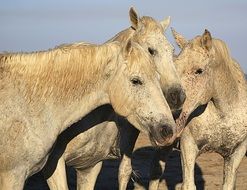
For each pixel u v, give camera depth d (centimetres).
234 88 1798
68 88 1422
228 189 1844
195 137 1792
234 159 1839
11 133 1366
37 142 1391
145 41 1783
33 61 1401
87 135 1611
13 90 1378
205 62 1712
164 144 1388
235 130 1805
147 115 1398
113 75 1428
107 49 1431
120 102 1420
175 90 1686
